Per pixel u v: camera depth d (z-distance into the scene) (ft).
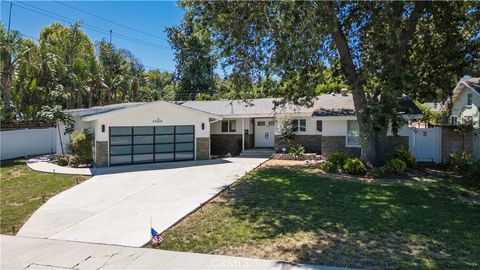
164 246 21.20
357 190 36.42
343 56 47.73
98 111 60.59
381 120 40.75
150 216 27.61
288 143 69.62
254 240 21.84
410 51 53.11
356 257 18.84
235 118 74.18
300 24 32.22
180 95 137.90
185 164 57.41
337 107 62.44
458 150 54.34
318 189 36.99
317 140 68.23
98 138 54.44
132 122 57.00
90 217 27.89
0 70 87.20
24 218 28.30
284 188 37.63
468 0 45.62
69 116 66.03
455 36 50.11
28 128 78.48
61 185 40.93
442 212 27.71
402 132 56.85
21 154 70.90
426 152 56.39
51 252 20.56
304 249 20.15
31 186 40.83
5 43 86.02
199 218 26.96
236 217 26.96
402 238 21.75
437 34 52.54
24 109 97.14
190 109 62.03
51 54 98.32
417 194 34.42
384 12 37.52
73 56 114.93
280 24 32.09
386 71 41.09
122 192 36.73
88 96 116.06
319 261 18.39
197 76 136.87
